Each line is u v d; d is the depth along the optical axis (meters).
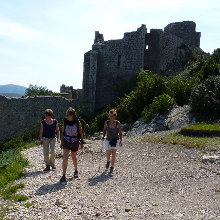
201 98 15.36
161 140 11.73
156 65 33.91
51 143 8.59
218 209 4.92
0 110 21.88
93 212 5.02
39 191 6.39
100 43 33.75
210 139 10.67
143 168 8.24
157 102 17.53
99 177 7.47
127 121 20.62
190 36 38.97
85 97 33.22
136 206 5.27
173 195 5.88
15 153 11.75
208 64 23.69
